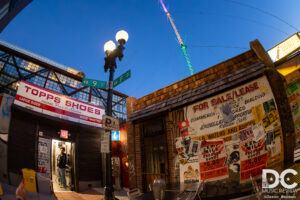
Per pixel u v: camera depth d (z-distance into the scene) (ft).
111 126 21.66
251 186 16.21
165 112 24.08
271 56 18.34
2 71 48.91
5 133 25.45
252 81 18.54
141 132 26.30
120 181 40.16
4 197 18.03
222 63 21.44
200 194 17.83
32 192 23.41
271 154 16.37
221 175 18.16
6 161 24.47
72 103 37.24
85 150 37.22
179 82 24.89
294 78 17.20
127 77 21.27
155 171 23.49
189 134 21.29
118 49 23.20
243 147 17.76
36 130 30.22
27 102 29.91
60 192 29.32
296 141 16.01
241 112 18.52
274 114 16.93
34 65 57.00
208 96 20.88
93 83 23.22
